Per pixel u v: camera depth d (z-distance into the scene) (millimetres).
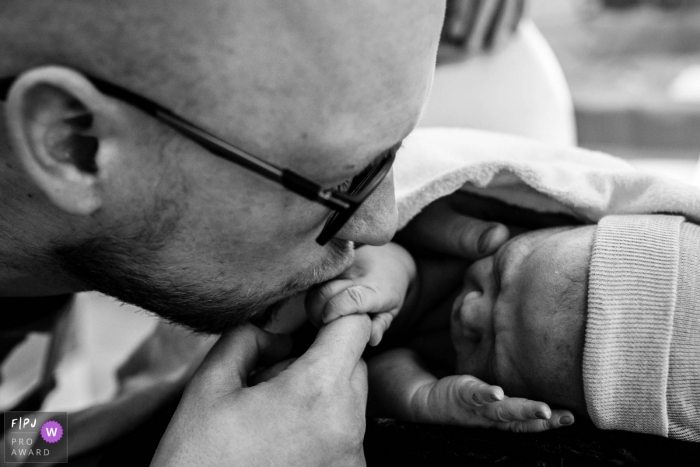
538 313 886
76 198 702
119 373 1450
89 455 1086
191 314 837
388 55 654
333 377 789
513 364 921
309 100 658
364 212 799
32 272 916
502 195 1058
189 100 656
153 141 687
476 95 1610
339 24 628
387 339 1146
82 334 1568
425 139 1173
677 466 728
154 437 950
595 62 3580
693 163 2807
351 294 863
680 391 786
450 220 1064
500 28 1587
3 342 1314
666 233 847
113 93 655
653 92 3197
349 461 775
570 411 867
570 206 984
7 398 1352
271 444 744
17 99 629
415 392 944
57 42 640
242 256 771
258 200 721
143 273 797
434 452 815
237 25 623
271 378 812
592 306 835
